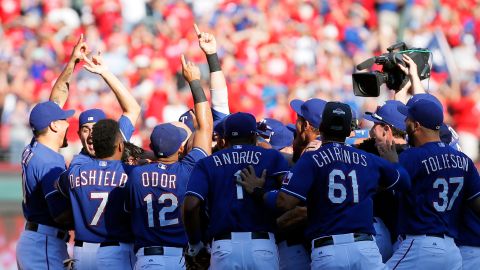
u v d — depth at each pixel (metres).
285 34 81.38
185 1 83.75
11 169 66.88
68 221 31.14
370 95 33.16
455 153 29.61
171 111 71.44
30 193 32.09
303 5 85.12
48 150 32.12
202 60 76.38
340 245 27.59
